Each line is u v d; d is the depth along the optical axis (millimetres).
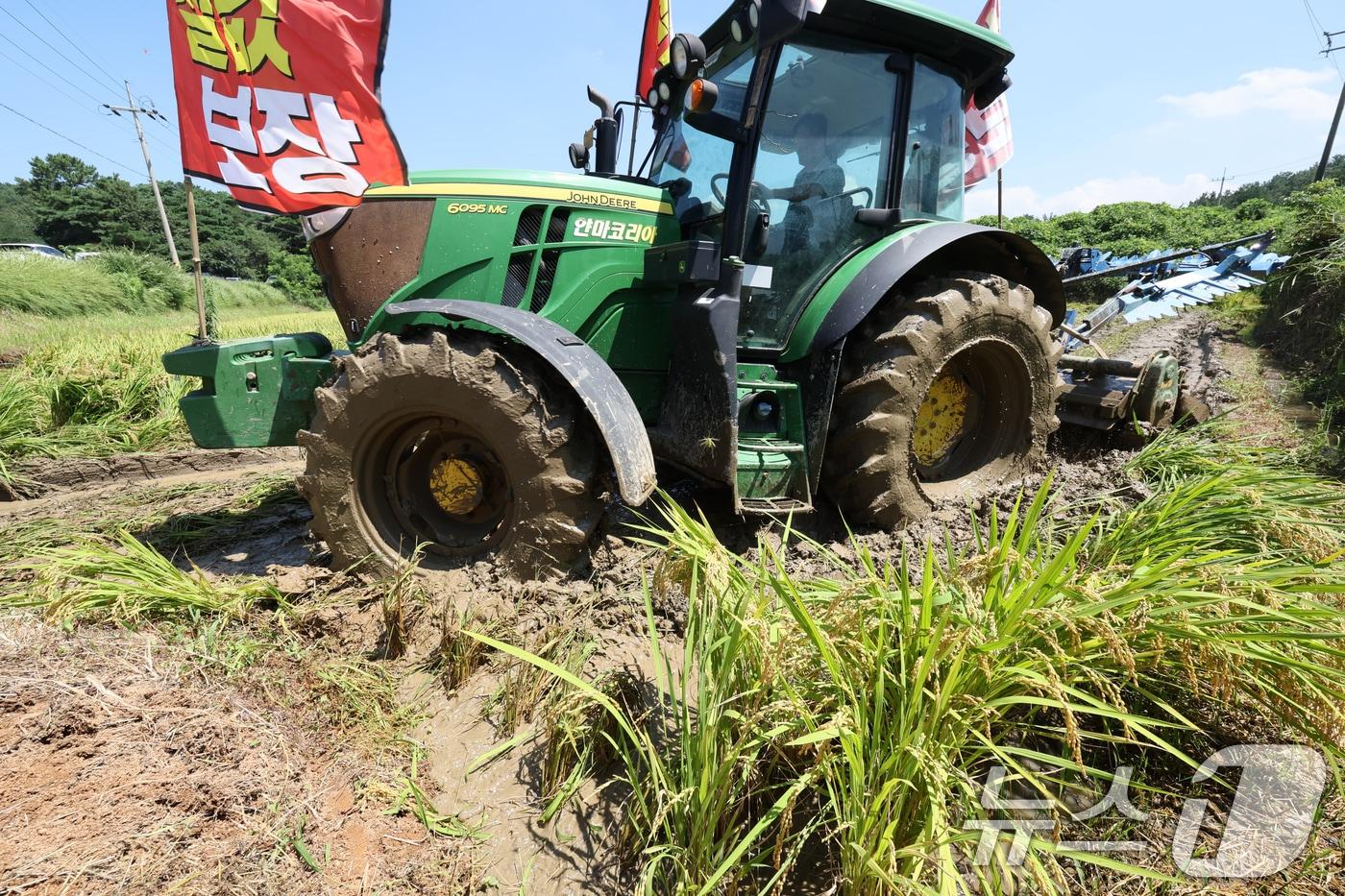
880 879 1417
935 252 3580
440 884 1712
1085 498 3244
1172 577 1867
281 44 2816
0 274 15336
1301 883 1586
